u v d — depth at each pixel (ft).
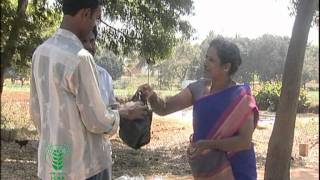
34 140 42.80
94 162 9.62
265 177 24.29
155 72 183.11
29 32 37.22
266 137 54.70
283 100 23.81
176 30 43.24
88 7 9.61
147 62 44.37
